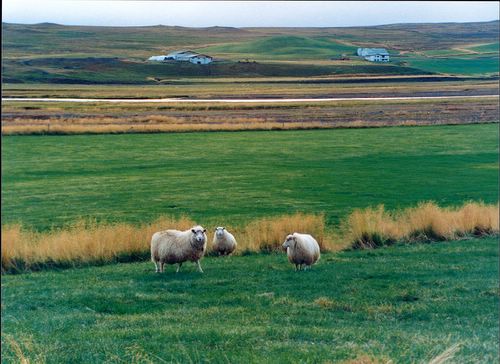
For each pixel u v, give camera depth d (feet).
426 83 566.36
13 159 169.99
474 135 218.59
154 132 226.79
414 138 213.05
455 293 60.49
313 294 60.70
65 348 41.91
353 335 44.62
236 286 64.34
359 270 72.08
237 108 335.88
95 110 315.99
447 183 140.36
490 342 42.68
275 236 88.53
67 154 179.42
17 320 51.44
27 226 101.40
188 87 553.23
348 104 353.10
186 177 148.87
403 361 37.01
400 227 94.02
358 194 128.88
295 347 40.96
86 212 112.88
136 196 126.93
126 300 58.65
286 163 168.66
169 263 71.41
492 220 96.68
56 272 76.23
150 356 38.83
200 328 46.73
